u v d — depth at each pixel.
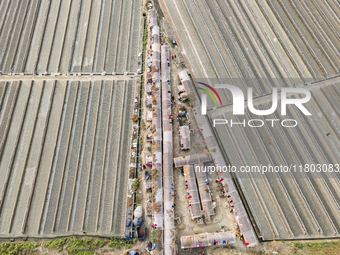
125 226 36.97
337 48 50.66
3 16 57.62
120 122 44.81
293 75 48.19
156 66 48.44
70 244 35.47
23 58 51.88
